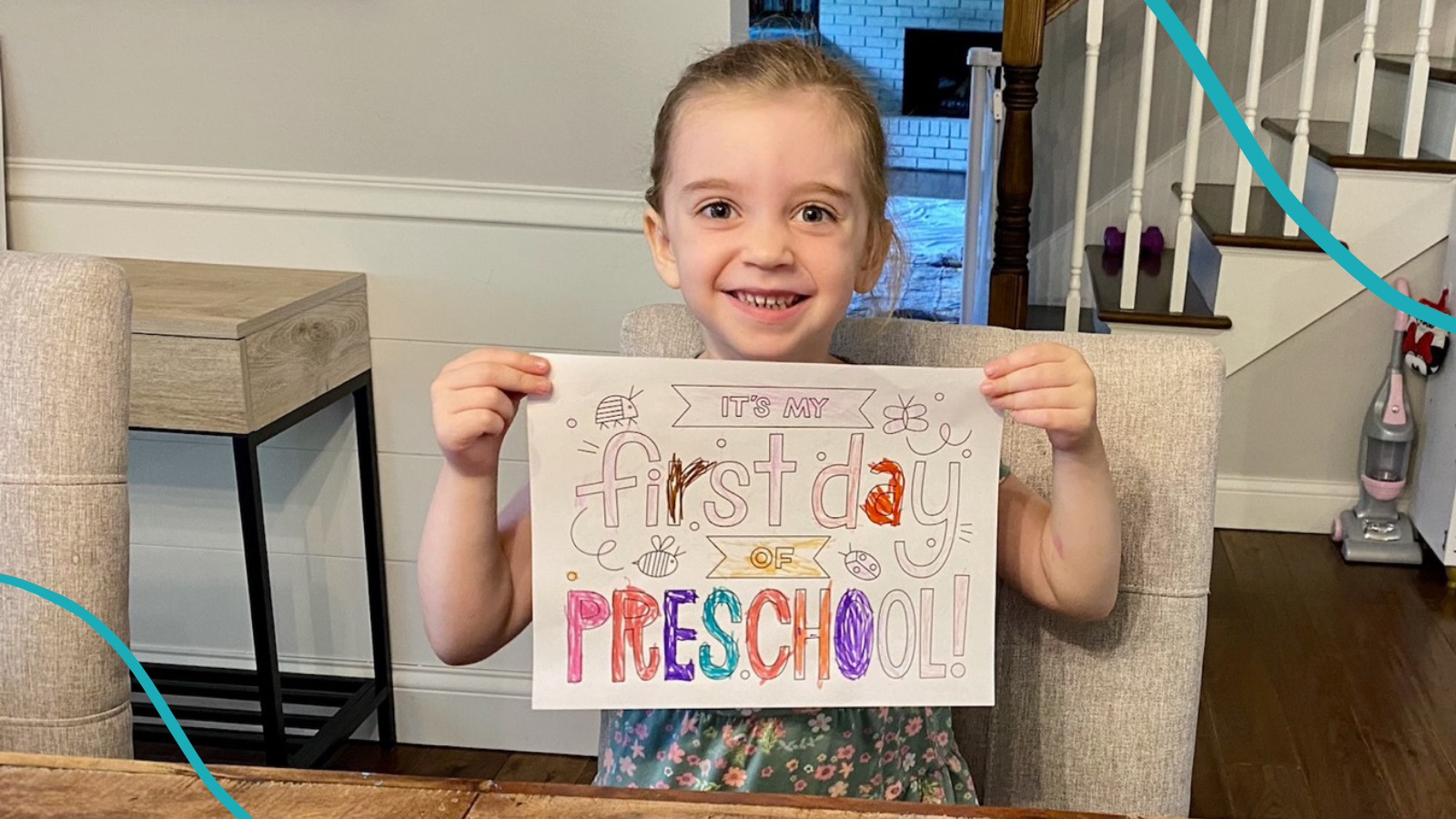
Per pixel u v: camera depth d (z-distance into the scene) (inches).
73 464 36.0
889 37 247.8
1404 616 97.3
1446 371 102.4
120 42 69.6
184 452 75.7
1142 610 38.1
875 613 33.8
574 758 77.4
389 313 72.2
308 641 78.4
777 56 36.1
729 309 35.7
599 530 33.1
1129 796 38.6
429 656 77.3
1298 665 89.3
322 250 71.7
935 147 253.0
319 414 74.1
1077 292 99.7
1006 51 86.4
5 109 71.5
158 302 63.0
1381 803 73.2
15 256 37.4
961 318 121.5
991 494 33.9
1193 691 38.5
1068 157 131.2
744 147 34.3
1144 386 37.9
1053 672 39.1
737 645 33.4
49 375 35.9
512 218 69.7
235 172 71.1
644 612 33.3
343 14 67.8
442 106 68.7
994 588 34.0
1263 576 104.8
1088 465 35.4
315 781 26.8
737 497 33.2
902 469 33.5
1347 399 110.7
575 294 70.9
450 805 26.0
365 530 74.5
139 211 72.6
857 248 36.6
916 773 38.8
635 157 68.2
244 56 69.2
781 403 32.9
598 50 66.8
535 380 33.0
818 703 33.5
